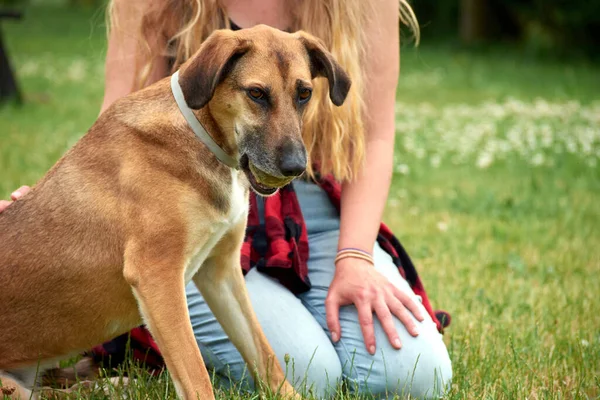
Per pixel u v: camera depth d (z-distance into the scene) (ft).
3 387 10.78
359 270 12.58
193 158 10.60
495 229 21.83
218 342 12.56
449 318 14.25
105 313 11.26
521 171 29.78
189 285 12.89
